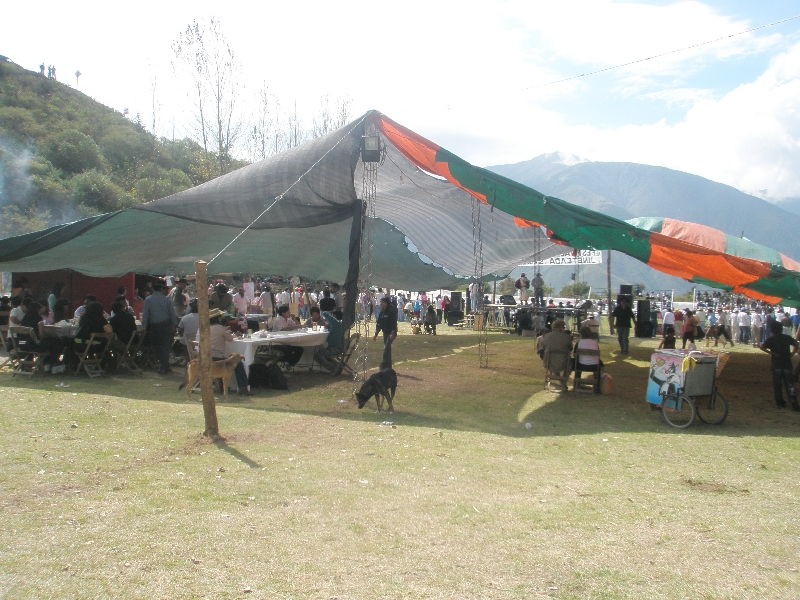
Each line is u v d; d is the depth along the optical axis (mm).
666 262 10977
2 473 5059
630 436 7695
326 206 10594
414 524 4383
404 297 31234
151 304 10992
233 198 10820
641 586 3562
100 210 43469
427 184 12555
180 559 3625
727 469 6266
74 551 3676
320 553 3814
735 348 21703
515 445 7016
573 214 10227
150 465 5469
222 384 9641
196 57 31875
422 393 10320
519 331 22938
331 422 7727
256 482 5137
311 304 24516
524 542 4148
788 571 3832
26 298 10781
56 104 68188
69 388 9188
